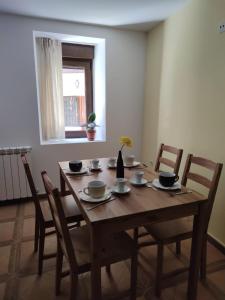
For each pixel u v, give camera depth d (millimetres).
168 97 2688
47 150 2945
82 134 3480
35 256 1880
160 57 2812
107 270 1688
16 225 2361
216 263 1819
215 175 1509
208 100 2043
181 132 2473
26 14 2512
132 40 3049
